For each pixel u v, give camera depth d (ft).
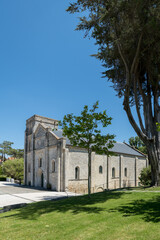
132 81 69.31
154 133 63.77
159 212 29.45
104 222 26.48
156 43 53.62
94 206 38.14
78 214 32.27
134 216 28.19
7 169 175.63
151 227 23.16
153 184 61.87
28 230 25.45
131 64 61.26
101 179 124.77
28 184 141.49
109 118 50.70
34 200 67.82
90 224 26.07
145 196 44.34
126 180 148.46
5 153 283.59
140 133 61.82
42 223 28.30
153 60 59.36
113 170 138.21
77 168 110.93
